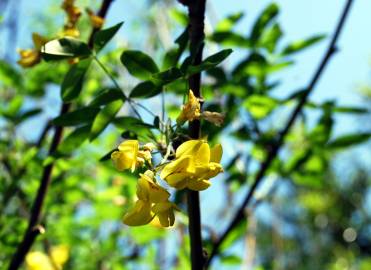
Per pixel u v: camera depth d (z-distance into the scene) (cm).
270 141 51
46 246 47
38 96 57
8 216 51
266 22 49
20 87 55
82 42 36
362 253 187
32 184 53
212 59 33
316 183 53
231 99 48
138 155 31
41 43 42
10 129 56
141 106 36
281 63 49
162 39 72
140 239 56
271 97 48
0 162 55
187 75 34
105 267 60
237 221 44
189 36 36
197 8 35
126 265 60
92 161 54
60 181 53
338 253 182
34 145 57
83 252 60
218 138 49
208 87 47
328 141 51
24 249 43
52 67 56
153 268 60
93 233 62
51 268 40
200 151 30
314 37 49
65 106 47
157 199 30
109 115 36
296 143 52
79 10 43
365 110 50
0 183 54
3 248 49
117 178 57
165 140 34
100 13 47
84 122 37
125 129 37
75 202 57
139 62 36
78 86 37
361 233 189
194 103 33
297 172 52
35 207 46
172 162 30
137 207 30
